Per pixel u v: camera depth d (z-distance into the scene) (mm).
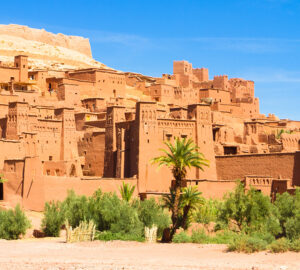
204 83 141125
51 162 79062
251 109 126875
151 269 37344
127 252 44406
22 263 40281
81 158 85688
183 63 147500
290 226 48281
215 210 60344
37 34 184375
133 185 72062
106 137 82312
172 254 42969
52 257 42406
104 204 54750
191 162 53688
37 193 63781
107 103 101125
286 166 73438
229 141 93750
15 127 79312
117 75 116688
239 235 49406
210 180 73375
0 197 67625
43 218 56656
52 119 85188
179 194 53312
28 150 75062
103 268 38125
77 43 197375
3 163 70562
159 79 135250
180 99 120500
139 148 74562
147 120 75625
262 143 95688
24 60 109562
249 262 38375
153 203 55969
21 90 99375
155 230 51188
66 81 109750
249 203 55344
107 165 81312
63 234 56562
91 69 115250
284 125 110938
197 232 51406
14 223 53938
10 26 178875
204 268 37031
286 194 55188
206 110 80562
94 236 51469
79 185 66500
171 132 77562
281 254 40625
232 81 144375
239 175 78000
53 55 155875
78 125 93188
